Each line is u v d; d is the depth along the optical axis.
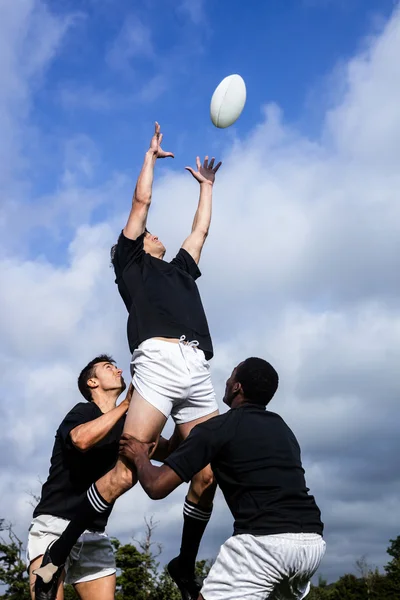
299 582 3.83
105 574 5.07
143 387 4.52
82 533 4.65
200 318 4.89
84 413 5.00
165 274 4.94
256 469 3.82
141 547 29.44
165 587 28.42
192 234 5.68
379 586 41.66
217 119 5.39
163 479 3.79
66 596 24.75
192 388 4.61
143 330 4.65
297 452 4.04
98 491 4.40
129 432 4.43
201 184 5.94
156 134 5.16
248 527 3.74
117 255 5.00
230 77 5.47
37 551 4.86
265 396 4.16
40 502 5.03
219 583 3.75
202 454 3.81
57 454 5.00
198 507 4.74
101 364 5.37
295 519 3.74
